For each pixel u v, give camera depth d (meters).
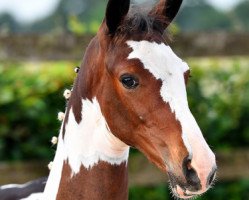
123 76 2.98
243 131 6.41
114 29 3.09
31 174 5.72
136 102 2.98
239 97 6.45
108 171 3.20
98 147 3.19
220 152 6.17
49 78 6.01
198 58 6.28
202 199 6.19
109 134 3.15
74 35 5.92
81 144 3.22
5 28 6.27
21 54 5.86
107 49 3.10
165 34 3.11
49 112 5.92
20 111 5.85
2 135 5.82
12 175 5.67
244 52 6.30
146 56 2.97
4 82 6.00
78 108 3.23
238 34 6.28
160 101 2.94
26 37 5.86
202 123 6.25
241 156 6.18
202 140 2.86
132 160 5.93
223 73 6.55
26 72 6.20
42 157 5.91
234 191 6.24
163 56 2.97
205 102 6.32
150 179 5.96
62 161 3.29
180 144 2.88
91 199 3.21
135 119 3.01
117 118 3.07
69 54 5.91
